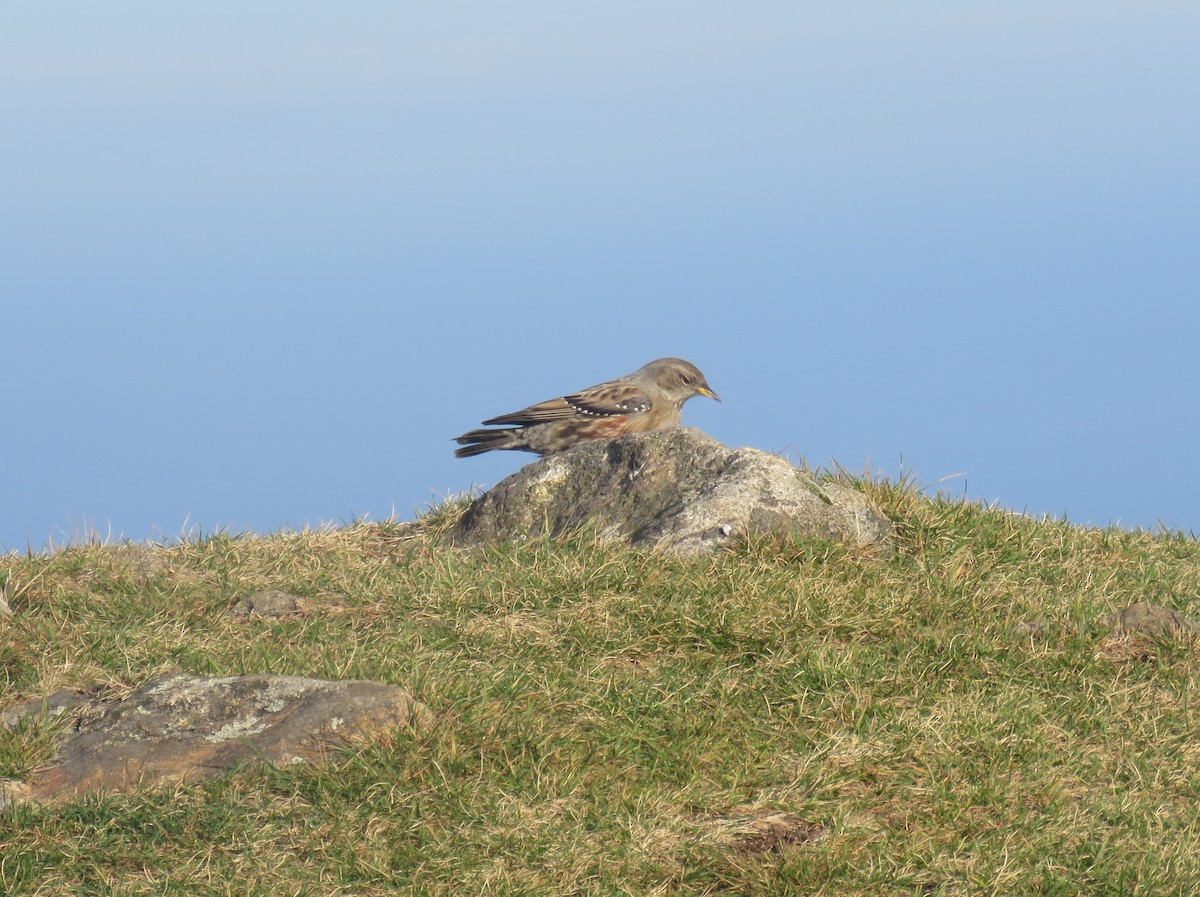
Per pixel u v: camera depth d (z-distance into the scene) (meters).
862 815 10.09
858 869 9.27
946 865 9.44
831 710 11.66
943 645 12.98
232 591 15.14
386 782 10.09
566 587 14.29
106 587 15.09
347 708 10.80
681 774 10.60
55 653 12.89
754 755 10.91
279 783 10.08
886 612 13.60
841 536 15.67
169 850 9.39
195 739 10.66
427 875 9.16
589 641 13.03
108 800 9.88
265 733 10.63
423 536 18.05
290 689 11.09
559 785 10.25
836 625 13.27
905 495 16.52
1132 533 17.58
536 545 16.09
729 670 12.48
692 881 9.20
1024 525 16.62
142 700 11.22
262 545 17.27
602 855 9.41
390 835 9.62
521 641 13.09
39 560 15.55
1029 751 11.03
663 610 13.48
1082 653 12.89
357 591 14.98
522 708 11.44
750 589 13.81
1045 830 9.93
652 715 11.54
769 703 11.83
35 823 9.68
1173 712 11.87
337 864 9.26
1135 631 13.41
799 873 9.17
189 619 14.23
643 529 16.05
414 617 14.05
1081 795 10.56
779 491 15.83
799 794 10.30
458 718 11.03
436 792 10.06
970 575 14.80
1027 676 12.59
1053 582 15.23
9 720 11.27
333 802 9.90
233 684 11.21
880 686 12.13
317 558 16.69
